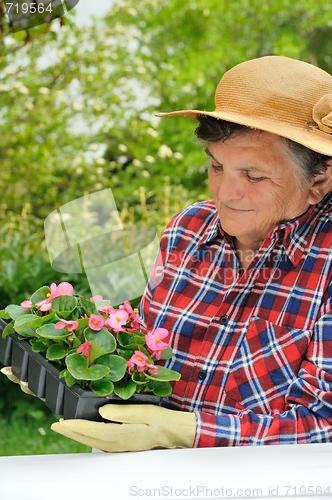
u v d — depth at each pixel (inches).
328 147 48.8
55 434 134.7
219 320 53.7
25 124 189.3
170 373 47.1
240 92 50.8
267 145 49.8
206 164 57.4
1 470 42.5
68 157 199.2
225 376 52.5
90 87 191.2
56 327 45.4
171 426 45.7
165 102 239.0
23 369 50.2
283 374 50.5
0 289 131.2
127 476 41.3
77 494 40.0
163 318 56.7
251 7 254.8
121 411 44.4
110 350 45.3
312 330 50.7
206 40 254.5
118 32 196.7
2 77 178.7
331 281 51.6
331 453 44.1
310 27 263.1
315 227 53.8
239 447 44.8
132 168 216.7
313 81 50.8
